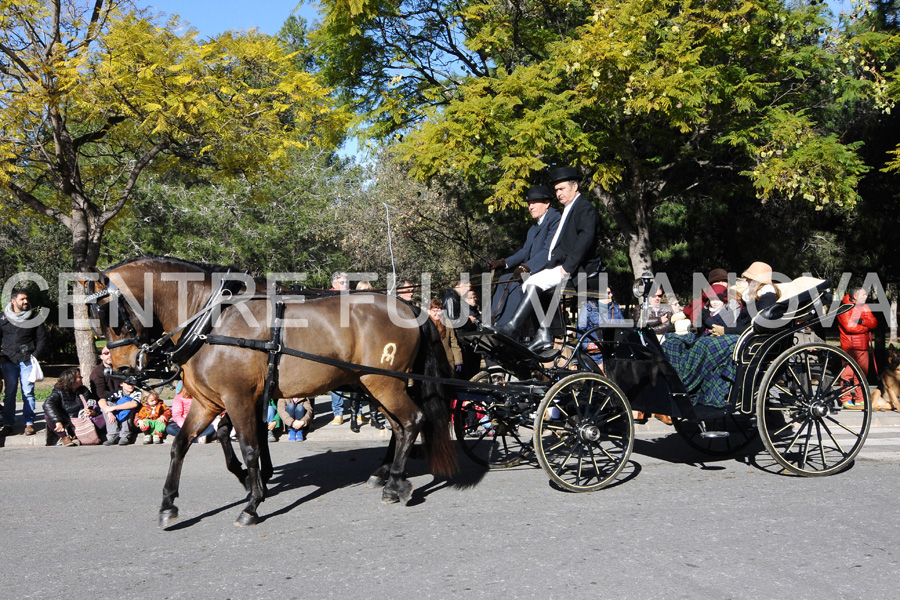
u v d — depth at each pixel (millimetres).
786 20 12359
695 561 4352
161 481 6949
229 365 5395
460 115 11797
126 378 5617
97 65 10445
